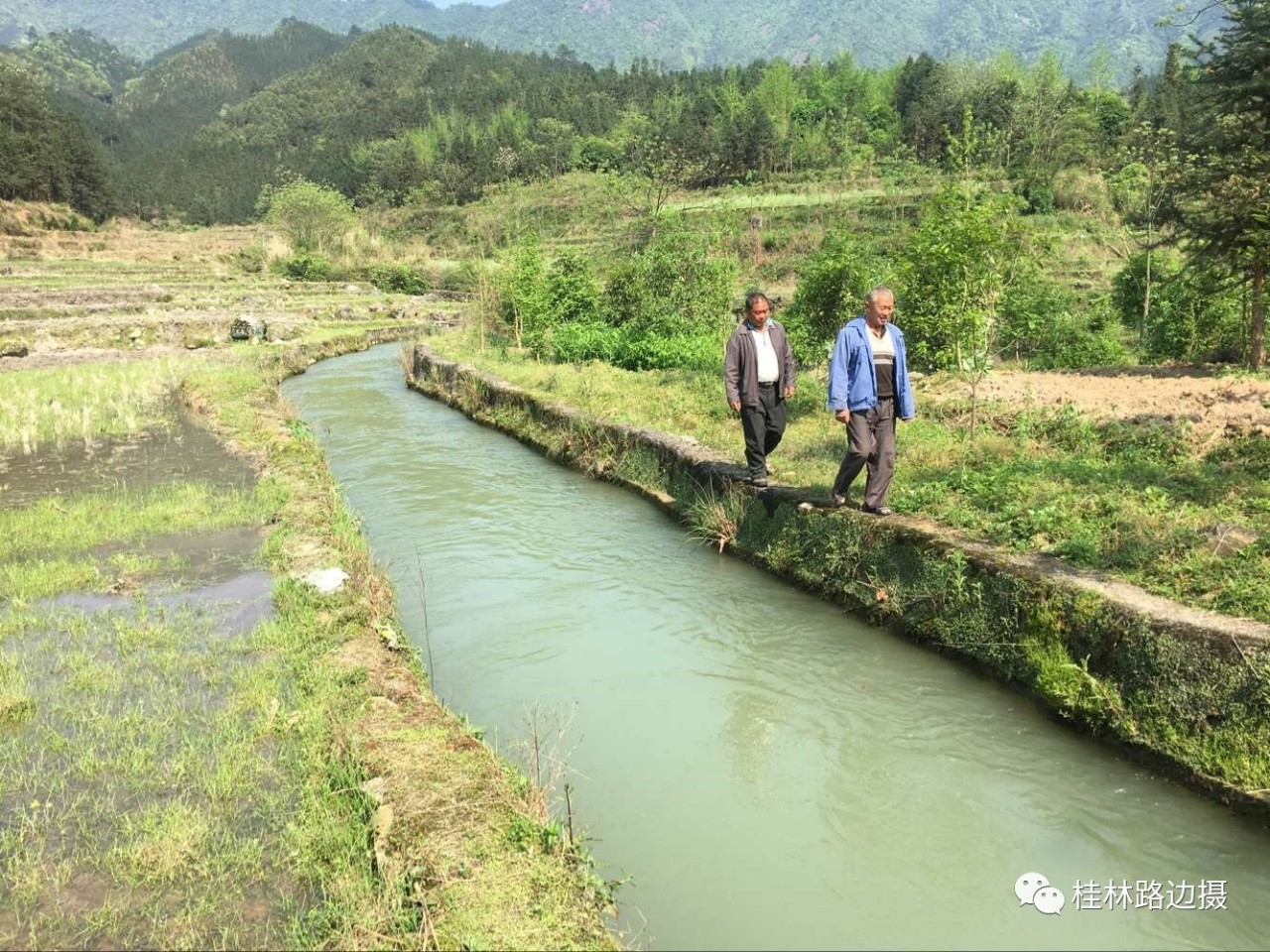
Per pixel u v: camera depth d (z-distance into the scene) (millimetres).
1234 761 4121
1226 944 3469
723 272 17516
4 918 3230
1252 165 14711
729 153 65875
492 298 24859
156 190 97625
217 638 5578
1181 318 18656
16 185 64812
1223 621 4441
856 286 13539
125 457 11078
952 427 9945
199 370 18703
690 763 4652
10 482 9797
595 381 14141
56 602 6285
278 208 60281
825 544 6855
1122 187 30281
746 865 3881
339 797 3879
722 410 11133
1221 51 15508
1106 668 4762
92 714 4629
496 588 7102
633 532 8516
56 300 29594
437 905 3174
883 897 3691
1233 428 8445
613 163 74562
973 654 5531
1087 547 5488
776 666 5695
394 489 10258
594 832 4090
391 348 29562
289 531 7742
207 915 3264
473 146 89000
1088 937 3488
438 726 4398
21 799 3953
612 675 5609
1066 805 4262
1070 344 17031
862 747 4781
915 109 70188
